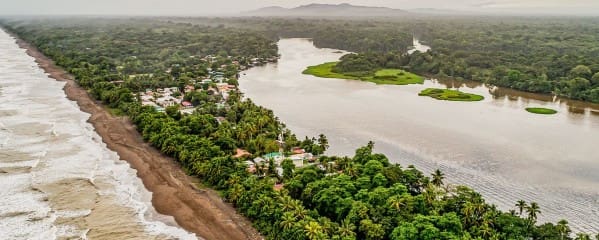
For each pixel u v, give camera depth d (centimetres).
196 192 9906
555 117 16038
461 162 11494
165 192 9988
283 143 12088
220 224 8619
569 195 9812
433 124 14788
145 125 13612
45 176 10850
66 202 9638
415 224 7156
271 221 8119
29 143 13025
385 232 7356
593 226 8606
